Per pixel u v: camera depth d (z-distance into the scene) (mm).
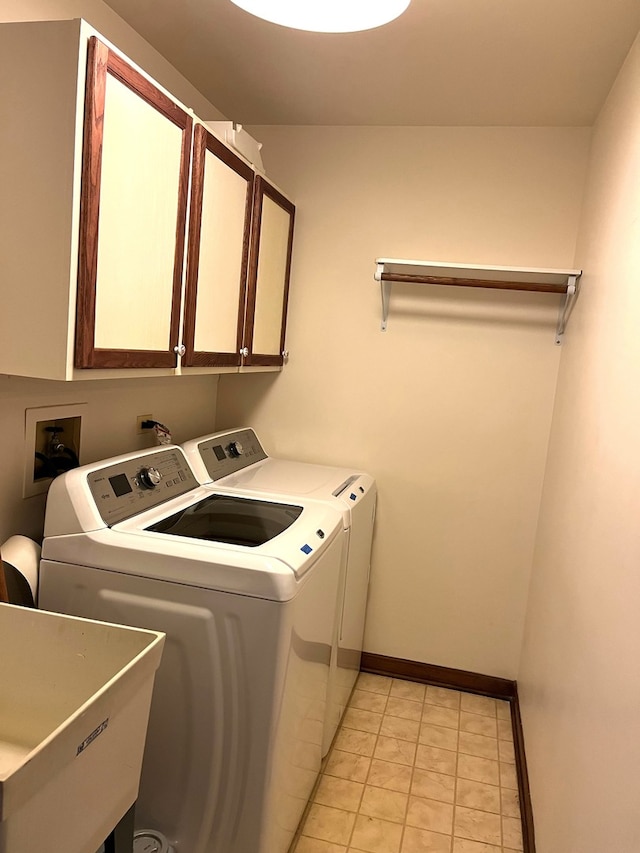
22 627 1173
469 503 2650
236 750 1500
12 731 1174
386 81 2139
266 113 2525
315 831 1880
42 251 1277
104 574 1535
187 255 1715
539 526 2521
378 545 2756
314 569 1631
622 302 1423
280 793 1566
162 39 1936
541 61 1905
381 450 2711
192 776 1539
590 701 1291
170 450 2012
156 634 1121
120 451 2062
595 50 1802
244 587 1446
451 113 2389
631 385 1230
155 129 1489
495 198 2508
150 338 1570
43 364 1304
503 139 2480
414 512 2707
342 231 2650
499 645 2689
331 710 2123
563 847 1401
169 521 1746
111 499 1636
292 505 2002
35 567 1573
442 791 2088
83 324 1296
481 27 1735
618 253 1538
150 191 1500
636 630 1008
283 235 2508
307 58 2006
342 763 2201
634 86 1562
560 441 2189
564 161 2439
